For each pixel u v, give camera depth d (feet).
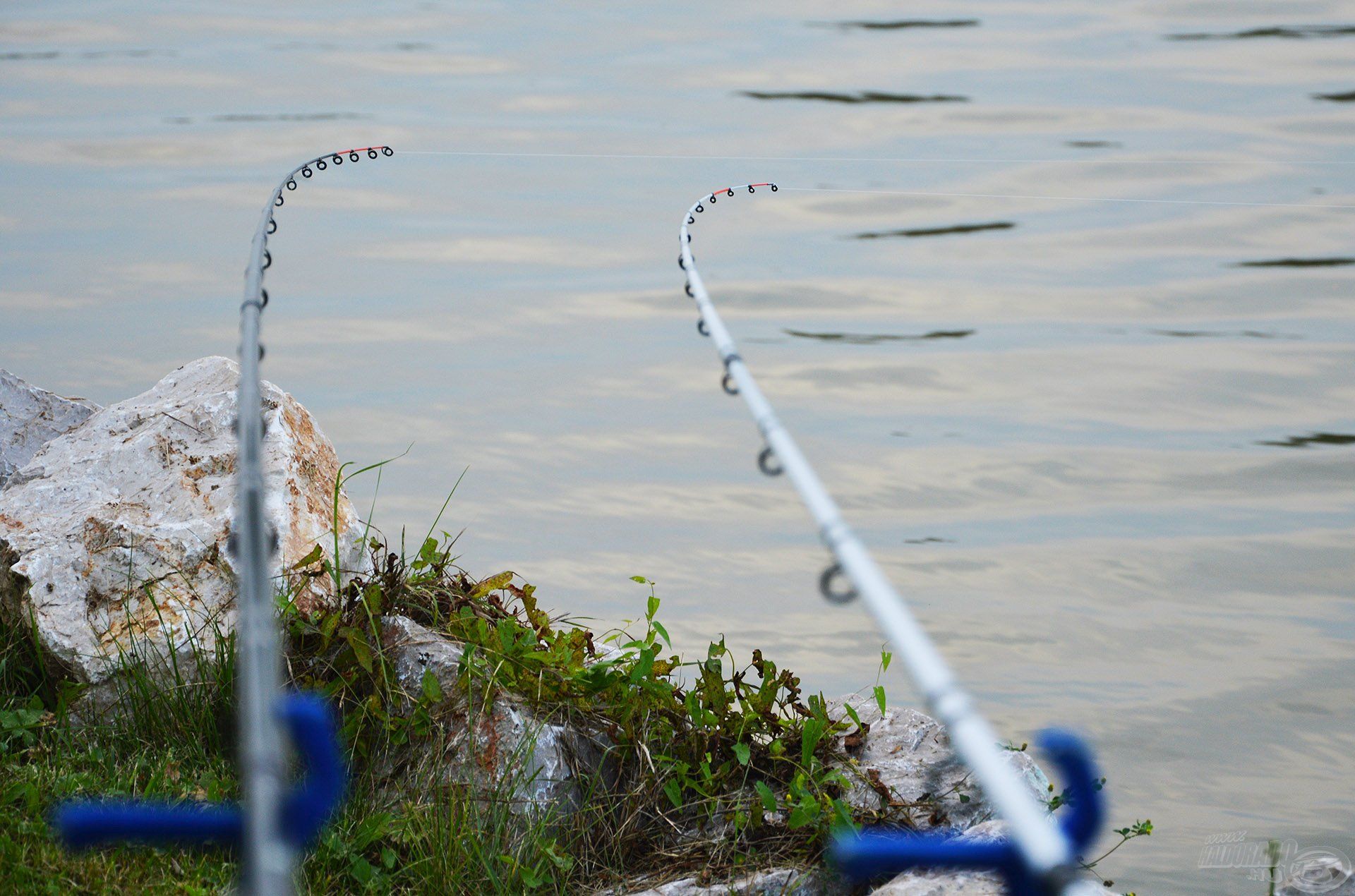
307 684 52.80
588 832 49.39
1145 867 70.59
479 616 56.95
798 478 24.41
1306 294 188.55
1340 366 161.48
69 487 61.26
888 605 19.02
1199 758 83.25
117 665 54.60
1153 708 89.61
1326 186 239.09
